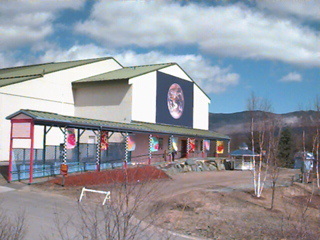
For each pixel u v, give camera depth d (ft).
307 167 101.35
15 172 68.95
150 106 124.88
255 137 105.81
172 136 121.29
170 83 136.36
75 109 126.31
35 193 57.77
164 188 70.85
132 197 49.19
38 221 38.06
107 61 141.38
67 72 123.65
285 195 75.82
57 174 78.28
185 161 116.57
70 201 50.88
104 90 121.49
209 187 78.48
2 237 24.03
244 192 73.00
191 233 40.52
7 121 100.83
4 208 44.37
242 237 40.68
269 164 81.51
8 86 101.91
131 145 104.27
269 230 44.21
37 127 108.27
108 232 20.29
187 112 146.41
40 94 112.57
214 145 166.61
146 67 139.44
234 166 128.98
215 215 51.85
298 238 40.09
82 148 91.61
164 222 43.75
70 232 33.73
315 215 57.41
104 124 88.94
